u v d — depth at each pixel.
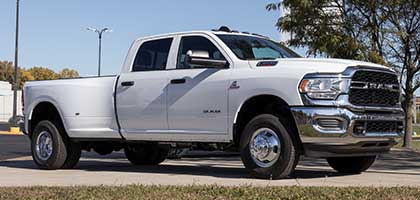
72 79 10.55
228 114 8.48
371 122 8.09
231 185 7.42
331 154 7.95
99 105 10.07
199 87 8.80
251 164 8.30
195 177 8.84
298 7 17.22
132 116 9.62
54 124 10.67
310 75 7.86
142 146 10.92
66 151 10.62
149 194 6.51
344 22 17.30
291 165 8.02
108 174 9.58
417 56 18.06
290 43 17.62
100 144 10.84
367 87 8.09
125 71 9.90
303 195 6.32
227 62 8.68
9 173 9.93
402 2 16.88
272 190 6.66
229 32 9.27
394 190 6.77
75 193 6.65
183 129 9.02
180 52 9.29
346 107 7.84
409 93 18.59
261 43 9.27
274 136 8.10
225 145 8.94
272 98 8.23
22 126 11.36
